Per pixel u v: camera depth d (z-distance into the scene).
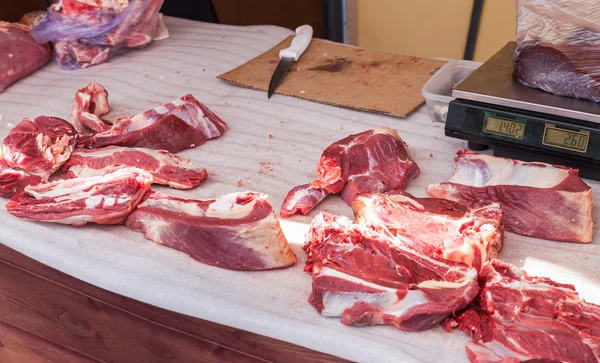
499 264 1.67
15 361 2.47
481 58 4.41
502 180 2.00
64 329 2.18
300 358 1.68
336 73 2.90
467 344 1.51
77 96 2.60
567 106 2.06
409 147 2.40
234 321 1.69
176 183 2.19
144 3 3.16
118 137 2.38
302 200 2.04
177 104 2.45
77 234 2.01
